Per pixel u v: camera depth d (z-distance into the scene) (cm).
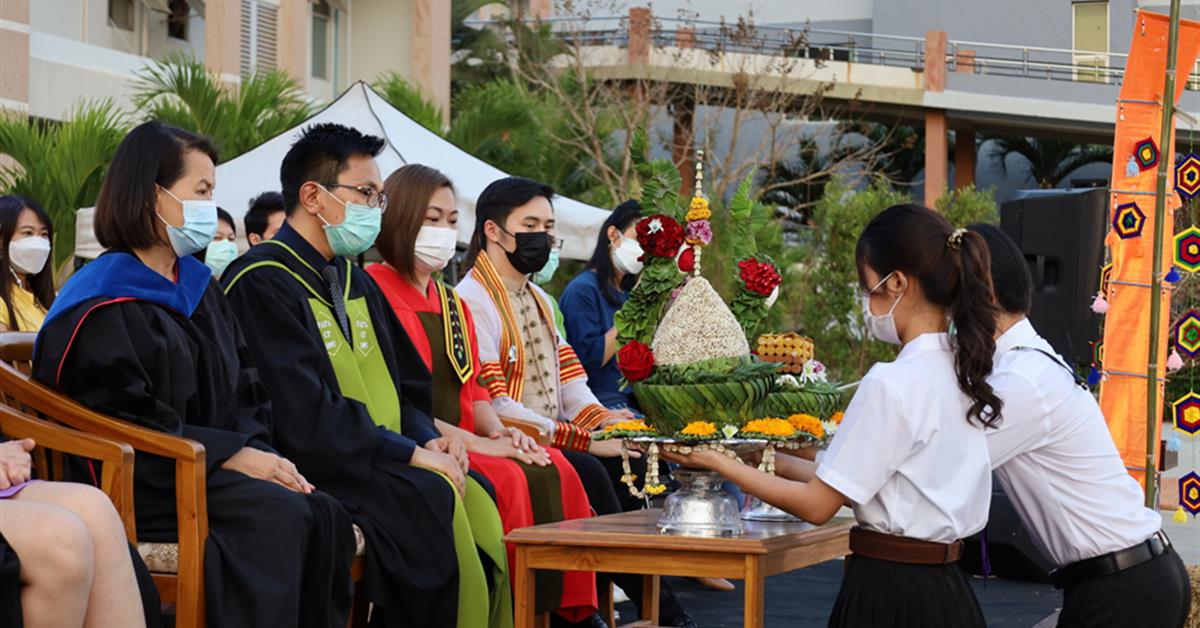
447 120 1991
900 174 2952
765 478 350
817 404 394
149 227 396
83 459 387
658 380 371
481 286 559
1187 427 552
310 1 1912
